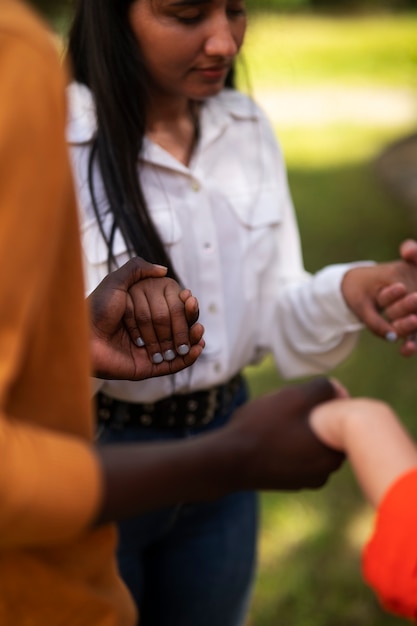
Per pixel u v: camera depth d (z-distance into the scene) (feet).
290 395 4.21
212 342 6.78
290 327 7.39
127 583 6.93
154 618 7.34
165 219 6.61
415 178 25.03
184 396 6.75
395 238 22.41
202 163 6.84
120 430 6.68
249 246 7.02
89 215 6.38
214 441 3.96
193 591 7.16
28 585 4.09
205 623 7.31
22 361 3.82
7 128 3.30
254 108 7.26
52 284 3.81
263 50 45.88
